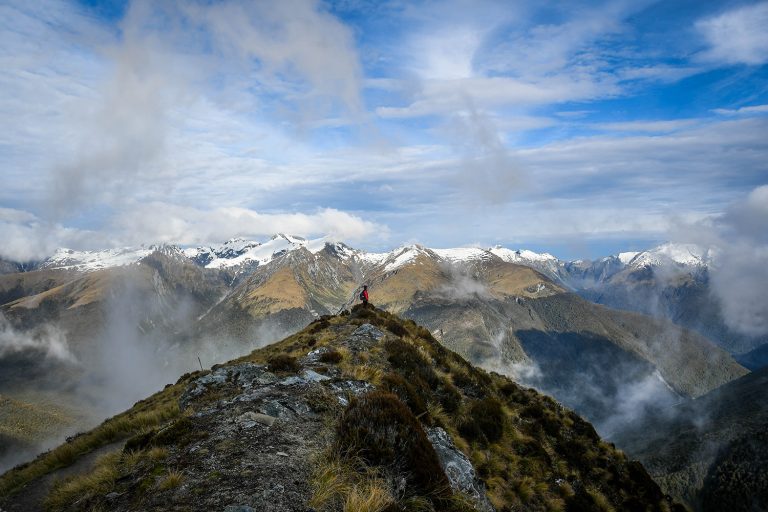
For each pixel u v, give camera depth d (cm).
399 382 1507
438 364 2362
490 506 1156
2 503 1176
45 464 1505
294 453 900
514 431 1911
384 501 770
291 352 2489
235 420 1073
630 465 2359
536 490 1575
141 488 806
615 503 1919
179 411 1638
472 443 1628
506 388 2659
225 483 778
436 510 855
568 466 1977
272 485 765
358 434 923
